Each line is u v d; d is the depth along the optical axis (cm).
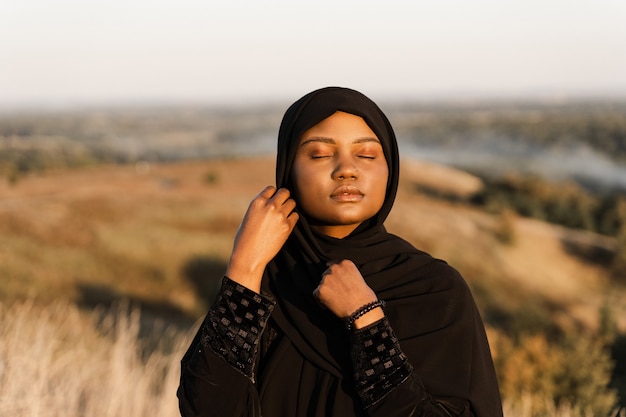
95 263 2423
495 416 157
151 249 2645
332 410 155
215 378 157
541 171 11794
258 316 160
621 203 6016
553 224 5750
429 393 153
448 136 18612
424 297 162
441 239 3666
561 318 3009
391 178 172
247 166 6316
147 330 1461
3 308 611
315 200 164
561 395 838
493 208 5325
